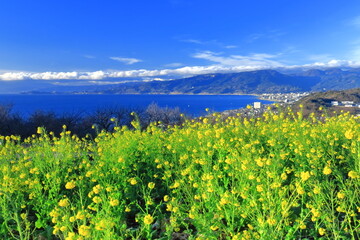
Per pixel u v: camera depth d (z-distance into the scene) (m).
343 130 7.62
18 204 4.67
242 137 7.09
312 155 5.38
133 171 6.49
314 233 3.55
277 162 4.91
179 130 9.26
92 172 5.31
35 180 4.96
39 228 4.41
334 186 4.48
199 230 3.76
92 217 3.66
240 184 4.51
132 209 4.86
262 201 3.83
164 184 5.74
